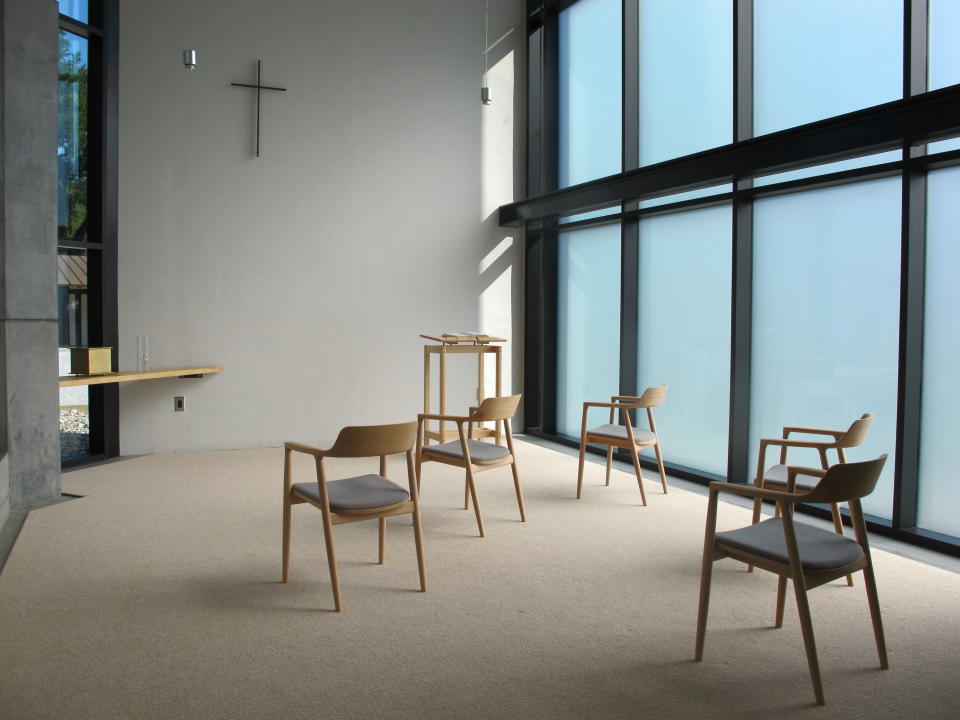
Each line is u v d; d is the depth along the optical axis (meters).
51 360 4.54
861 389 4.24
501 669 2.38
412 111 6.85
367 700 2.17
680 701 2.18
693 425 5.48
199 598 2.97
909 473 3.88
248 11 6.27
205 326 6.22
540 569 3.36
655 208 5.60
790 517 2.21
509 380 7.37
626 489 5.01
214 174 6.21
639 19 5.87
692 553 3.61
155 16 5.96
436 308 7.00
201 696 2.18
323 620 2.76
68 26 5.35
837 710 2.13
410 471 3.06
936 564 3.50
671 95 5.54
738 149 4.53
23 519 4.16
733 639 2.62
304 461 5.91
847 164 4.23
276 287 6.44
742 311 4.88
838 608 2.93
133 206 5.93
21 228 4.30
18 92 4.25
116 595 3.00
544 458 6.16
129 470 5.48
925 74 3.83
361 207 6.69
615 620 2.79
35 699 2.15
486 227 7.18
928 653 2.52
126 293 5.94
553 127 7.09
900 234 4.01
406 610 2.86
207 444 6.29
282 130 6.41
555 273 7.16
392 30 6.75
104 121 5.68
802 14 4.52
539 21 7.16
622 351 5.95
